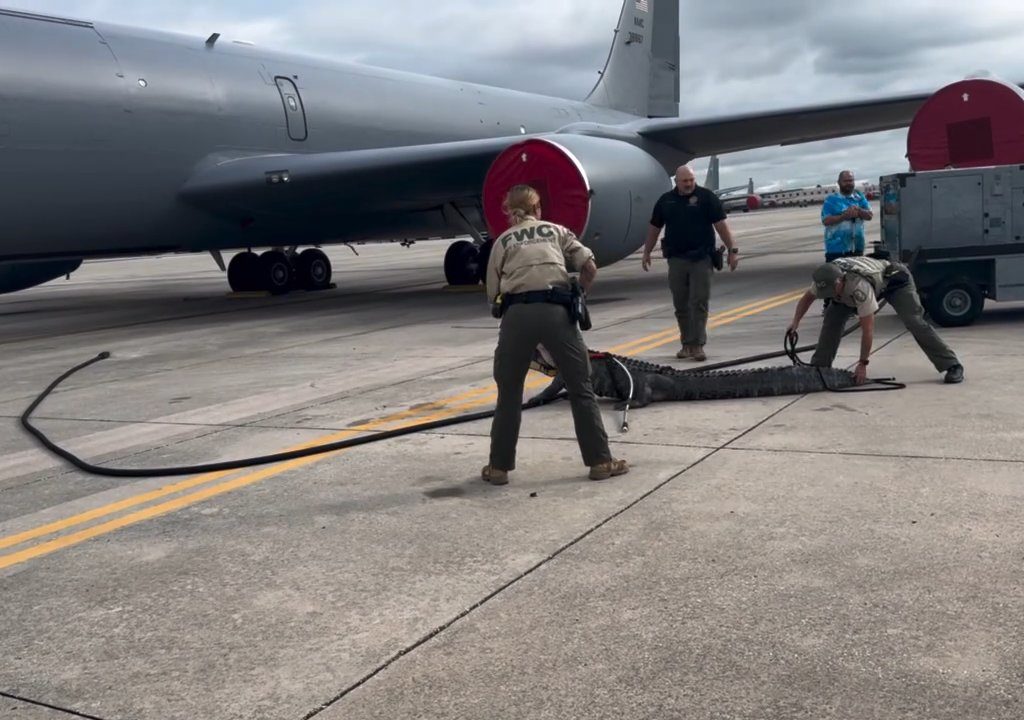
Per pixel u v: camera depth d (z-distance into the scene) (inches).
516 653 108.7
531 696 99.0
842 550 133.3
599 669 103.8
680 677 101.1
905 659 102.0
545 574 131.3
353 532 153.9
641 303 495.5
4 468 211.2
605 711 95.3
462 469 187.6
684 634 110.8
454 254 678.5
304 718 97.4
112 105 471.2
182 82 506.9
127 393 297.9
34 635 121.3
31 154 440.8
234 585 134.3
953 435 191.8
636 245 473.1
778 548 135.5
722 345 329.4
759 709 93.9
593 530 147.9
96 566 145.3
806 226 1675.7
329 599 127.3
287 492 178.7
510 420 174.4
